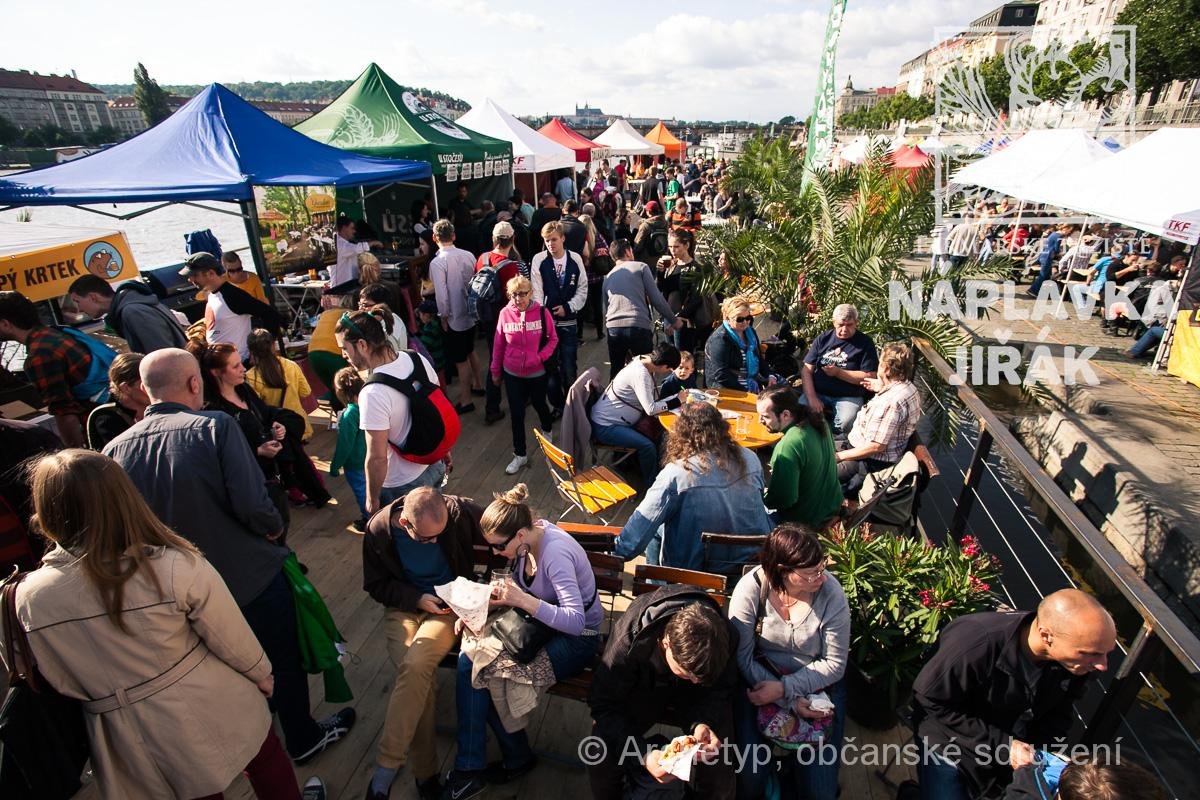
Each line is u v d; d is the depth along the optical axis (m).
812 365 5.38
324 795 2.66
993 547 5.82
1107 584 5.63
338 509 4.82
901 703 2.94
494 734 2.83
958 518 3.85
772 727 2.42
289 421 4.29
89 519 1.64
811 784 2.42
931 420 5.80
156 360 2.32
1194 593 5.16
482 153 9.55
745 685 2.53
